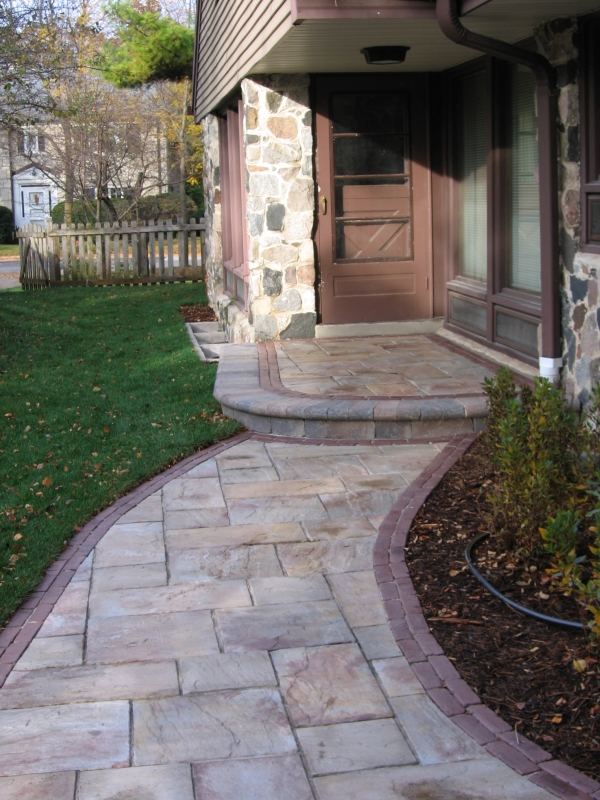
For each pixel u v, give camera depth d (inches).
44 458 213.6
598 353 193.0
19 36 470.9
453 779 96.8
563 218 205.0
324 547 159.9
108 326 427.8
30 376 310.8
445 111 302.8
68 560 157.6
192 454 215.6
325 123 302.4
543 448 151.1
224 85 348.8
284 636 129.3
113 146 855.1
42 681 118.6
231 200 406.3
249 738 105.4
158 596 143.4
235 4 309.3
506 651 121.8
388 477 191.8
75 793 95.8
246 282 335.9
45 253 623.2
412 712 109.5
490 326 269.1
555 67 202.7
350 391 235.9
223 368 270.4
